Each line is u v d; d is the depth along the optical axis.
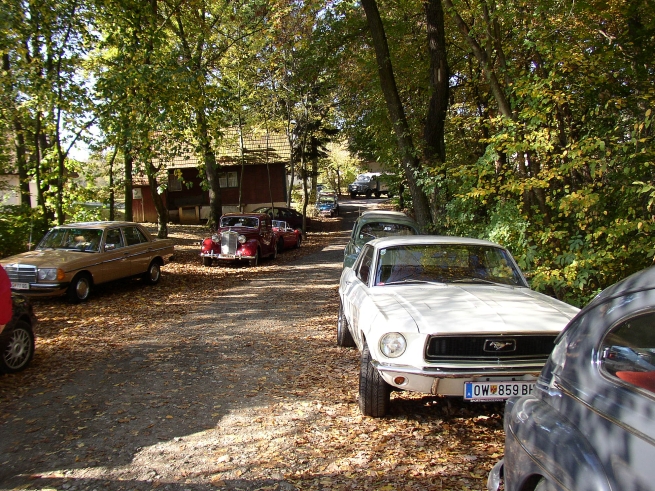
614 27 10.11
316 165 36.53
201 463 4.00
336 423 4.77
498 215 7.09
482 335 4.27
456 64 15.77
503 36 9.61
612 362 2.13
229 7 19.11
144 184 34.97
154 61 13.96
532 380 4.22
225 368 6.54
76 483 3.71
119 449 4.25
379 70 11.97
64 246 12.08
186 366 6.64
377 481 3.72
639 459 1.80
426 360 4.27
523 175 7.56
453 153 15.82
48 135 15.60
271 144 35.78
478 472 3.86
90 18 14.21
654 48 8.76
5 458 4.11
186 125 15.35
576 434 2.11
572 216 6.87
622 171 6.37
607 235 6.17
